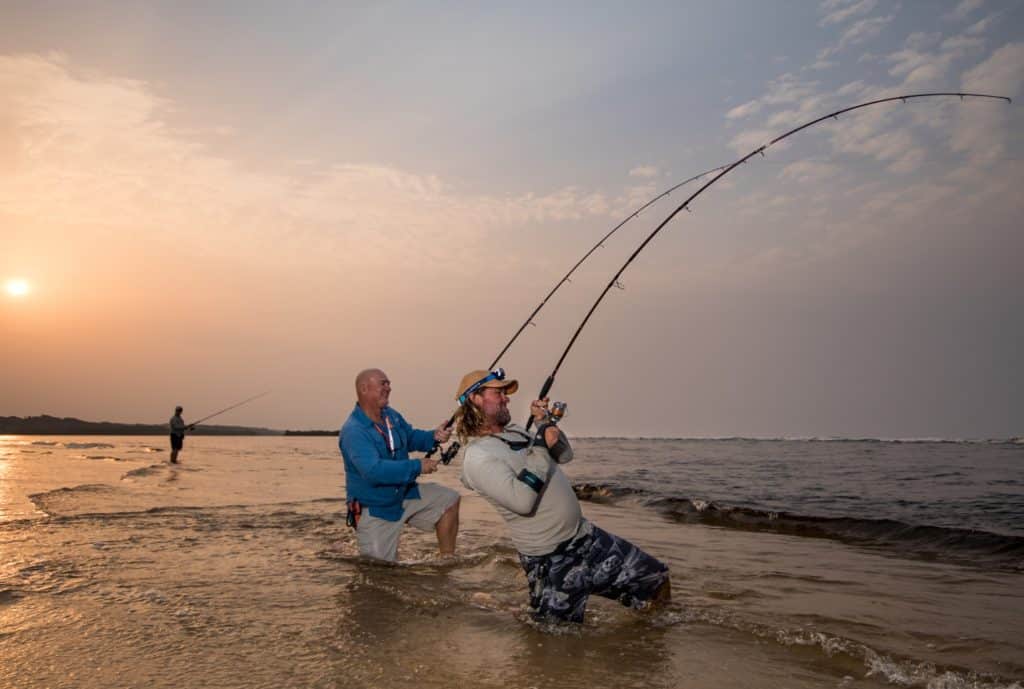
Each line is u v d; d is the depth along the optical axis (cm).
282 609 367
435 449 558
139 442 5062
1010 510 858
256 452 3169
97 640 308
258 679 263
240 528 646
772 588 444
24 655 288
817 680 269
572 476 1523
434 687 257
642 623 352
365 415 522
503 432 366
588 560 351
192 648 300
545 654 299
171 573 446
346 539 593
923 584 461
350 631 329
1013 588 449
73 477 1229
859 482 1330
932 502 962
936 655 302
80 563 467
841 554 584
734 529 738
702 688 259
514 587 427
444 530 534
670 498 983
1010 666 287
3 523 637
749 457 2577
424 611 367
